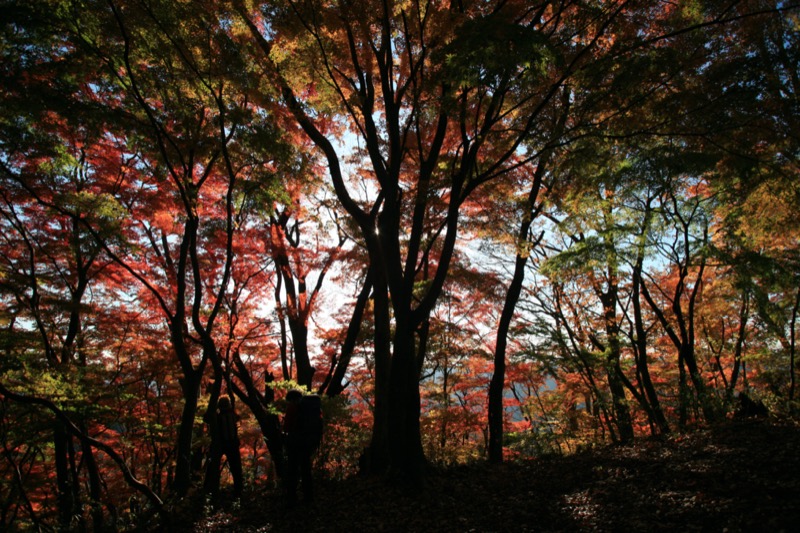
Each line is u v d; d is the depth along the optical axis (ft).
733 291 45.47
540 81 27.84
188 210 30.55
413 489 26.25
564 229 48.75
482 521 21.61
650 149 32.50
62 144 33.01
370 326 48.75
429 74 28.37
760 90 25.98
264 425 36.42
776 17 28.25
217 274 42.39
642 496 21.56
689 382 39.83
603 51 29.27
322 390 49.03
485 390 64.85
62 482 36.27
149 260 42.98
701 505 19.10
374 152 31.73
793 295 44.09
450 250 29.45
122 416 36.17
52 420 27.35
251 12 33.22
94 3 25.32
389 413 27.91
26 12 23.57
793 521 15.92
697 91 27.17
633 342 49.11
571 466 30.40
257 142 30.09
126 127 27.61
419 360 38.19
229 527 22.86
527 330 49.11
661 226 41.09
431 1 29.01
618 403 45.85
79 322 41.11
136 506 28.37
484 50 21.06
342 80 34.71
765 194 35.01
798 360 44.70
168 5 25.90
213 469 29.37
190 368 32.30
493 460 41.78
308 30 28.96
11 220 34.19
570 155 30.42
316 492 27.37
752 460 23.16
